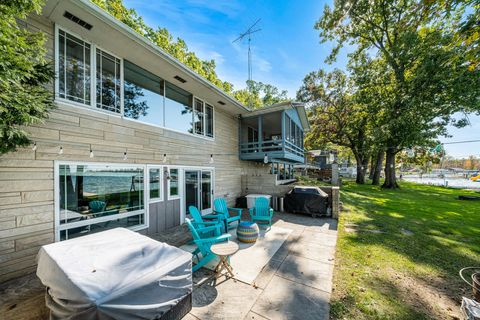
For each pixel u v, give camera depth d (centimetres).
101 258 230
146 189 543
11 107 248
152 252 250
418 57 1286
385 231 572
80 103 420
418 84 1246
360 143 1928
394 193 1364
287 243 486
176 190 639
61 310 191
